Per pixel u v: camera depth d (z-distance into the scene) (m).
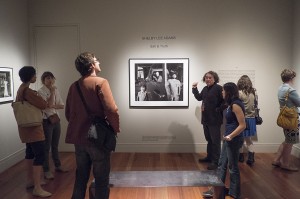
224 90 3.02
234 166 3.10
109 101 2.16
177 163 4.64
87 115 2.22
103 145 2.20
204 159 4.72
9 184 3.73
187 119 5.26
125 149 5.33
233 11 5.09
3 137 4.29
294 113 4.03
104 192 2.29
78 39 5.22
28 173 3.89
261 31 5.10
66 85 5.30
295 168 4.18
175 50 5.17
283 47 5.11
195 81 5.20
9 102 4.46
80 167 2.32
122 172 3.28
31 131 3.17
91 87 2.20
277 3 5.05
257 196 3.30
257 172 4.12
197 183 2.91
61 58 5.26
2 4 4.31
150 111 5.28
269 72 5.15
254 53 5.13
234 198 3.17
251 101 4.32
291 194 3.35
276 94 5.18
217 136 4.30
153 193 3.45
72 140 2.23
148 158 4.95
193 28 5.13
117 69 5.23
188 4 5.11
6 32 4.43
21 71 3.17
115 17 5.16
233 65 5.16
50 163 4.63
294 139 4.08
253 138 5.24
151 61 5.18
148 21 5.15
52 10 5.20
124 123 5.32
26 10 5.16
